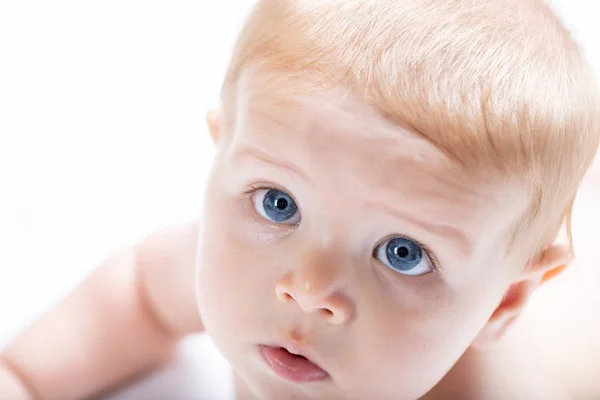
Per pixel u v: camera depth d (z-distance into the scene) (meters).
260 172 0.78
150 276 1.08
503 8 0.82
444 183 0.73
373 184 0.73
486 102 0.75
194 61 1.42
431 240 0.76
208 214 0.85
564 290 1.23
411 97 0.73
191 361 1.09
